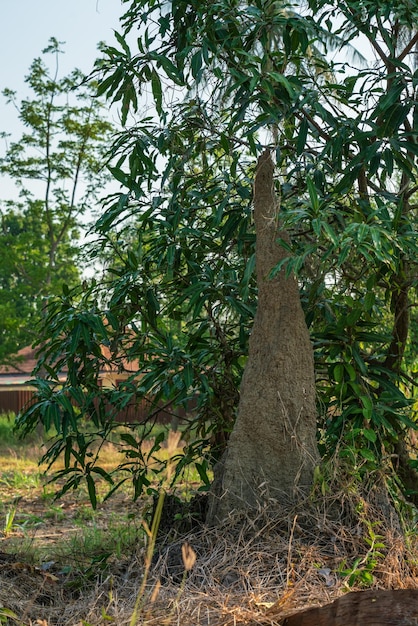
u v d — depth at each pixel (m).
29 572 4.60
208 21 4.61
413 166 4.52
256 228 4.67
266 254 4.59
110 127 21.92
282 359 4.47
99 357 5.15
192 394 5.40
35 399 5.20
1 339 25.52
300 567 3.84
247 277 4.70
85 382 5.30
